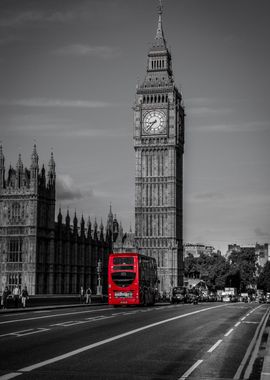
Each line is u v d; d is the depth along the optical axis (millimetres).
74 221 166375
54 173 153875
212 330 47281
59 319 56188
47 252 151000
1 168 147625
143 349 33844
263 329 49250
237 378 25062
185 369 27250
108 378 24500
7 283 145250
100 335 40344
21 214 146125
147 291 97812
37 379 23688
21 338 37656
